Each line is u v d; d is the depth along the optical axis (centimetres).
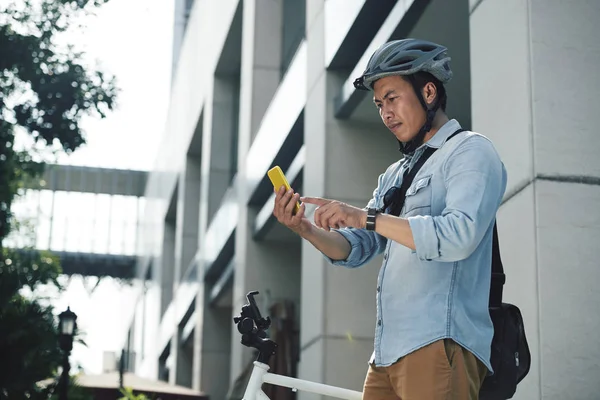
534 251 512
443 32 888
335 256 346
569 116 532
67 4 1314
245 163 1667
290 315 1311
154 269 3475
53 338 1228
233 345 1695
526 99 537
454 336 294
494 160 303
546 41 541
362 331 1039
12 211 1288
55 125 1313
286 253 1603
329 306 1042
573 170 525
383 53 313
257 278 1586
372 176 1080
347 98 1029
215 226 2003
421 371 294
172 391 1775
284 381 335
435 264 302
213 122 2169
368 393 315
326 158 1079
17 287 1243
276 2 1677
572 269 511
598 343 502
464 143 308
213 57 2184
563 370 497
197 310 2217
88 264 4522
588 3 550
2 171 1280
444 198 307
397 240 291
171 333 2775
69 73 1320
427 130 315
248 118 1659
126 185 4734
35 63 1305
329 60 1087
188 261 2628
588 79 539
